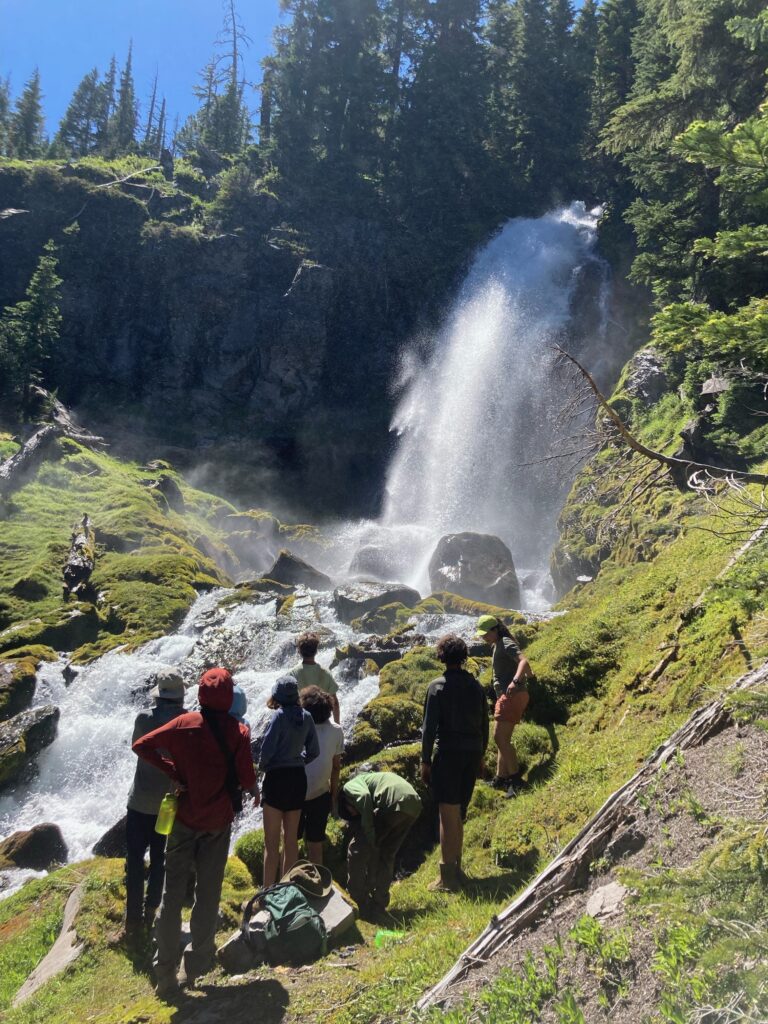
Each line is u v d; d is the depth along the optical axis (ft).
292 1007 15.33
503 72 190.70
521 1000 12.23
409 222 170.40
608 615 33.55
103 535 80.23
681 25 64.34
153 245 154.40
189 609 65.82
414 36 192.34
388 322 159.53
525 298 147.13
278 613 61.31
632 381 87.35
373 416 151.74
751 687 16.30
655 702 25.54
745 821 13.23
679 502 51.34
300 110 184.65
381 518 137.69
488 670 36.47
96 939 20.89
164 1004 16.49
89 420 139.95
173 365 150.41
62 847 37.63
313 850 21.33
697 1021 9.56
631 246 140.56
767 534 18.16
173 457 133.59
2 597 68.49
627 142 73.67
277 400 151.53
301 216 165.58
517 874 20.84
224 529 103.45
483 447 133.80
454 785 20.89
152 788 20.94
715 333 18.60
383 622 55.83
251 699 46.09
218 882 17.28
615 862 14.79
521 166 181.37
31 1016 18.43
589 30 178.09
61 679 55.06
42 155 260.21
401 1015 13.82
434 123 176.24
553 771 26.13
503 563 71.51
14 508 85.35
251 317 154.20
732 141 17.80
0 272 151.43
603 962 11.93
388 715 32.71
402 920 19.44
